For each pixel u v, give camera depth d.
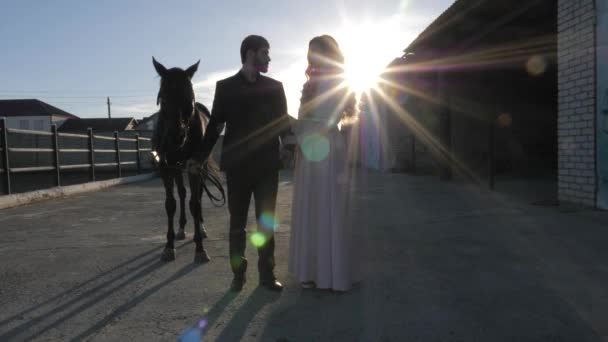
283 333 2.53
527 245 4.23
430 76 13.09
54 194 10.27
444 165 11.52
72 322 2.79
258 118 3.22
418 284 3.26
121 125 59.34
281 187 11.89
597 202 5.77
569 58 6.19
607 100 5.49
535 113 13.22
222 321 2.73
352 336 2.46
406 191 9.13
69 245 5.09
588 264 3.58
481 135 13.10
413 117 14.66
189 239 5.27
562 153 6.44
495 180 10.70
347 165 3.19
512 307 2.78
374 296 3.06
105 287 3.47
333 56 3.14
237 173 3.22
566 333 2.40
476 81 12.79
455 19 8.64
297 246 3.29
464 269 3.58
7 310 3.02
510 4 7.71
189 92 4.07
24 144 22.52
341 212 3.12
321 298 3.06
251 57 3.19
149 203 9.10
